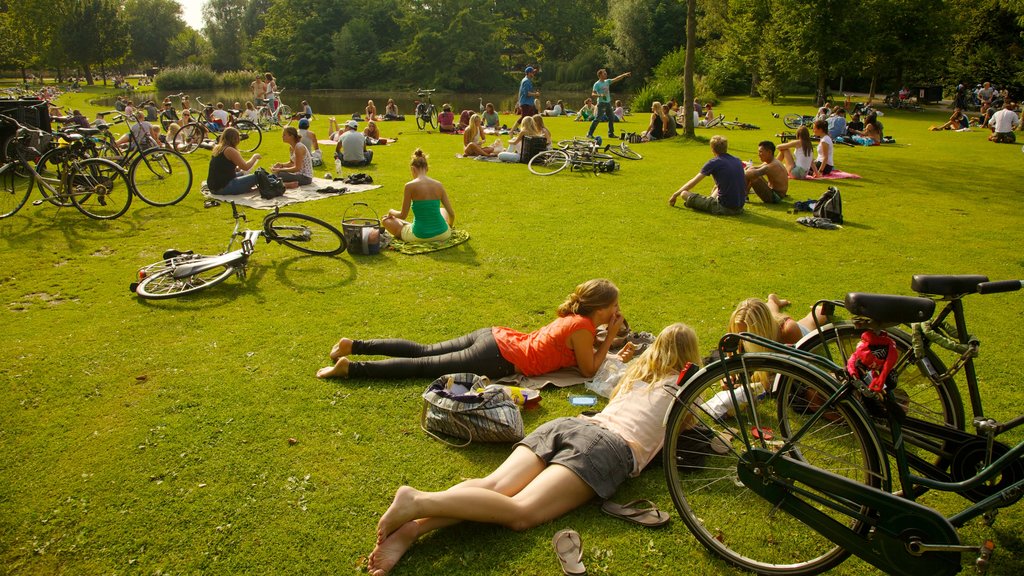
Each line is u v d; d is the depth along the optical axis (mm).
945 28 34062
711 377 2945
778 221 9227
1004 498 2621
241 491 3352
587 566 2852
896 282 6676
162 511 3209
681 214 9547
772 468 2791
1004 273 7000
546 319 5652
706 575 2834
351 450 3705
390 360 4516
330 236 7305
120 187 10656
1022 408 4164
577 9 69938
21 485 3391
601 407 4176
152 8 96062
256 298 6059
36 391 4340
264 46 71562
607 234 8383
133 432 3867
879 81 42531
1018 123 23625
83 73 79938
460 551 2912
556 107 29109
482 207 9820
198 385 4422
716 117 25500
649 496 3328
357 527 3104
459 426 3752
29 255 7219
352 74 67688
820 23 32719
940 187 11992
